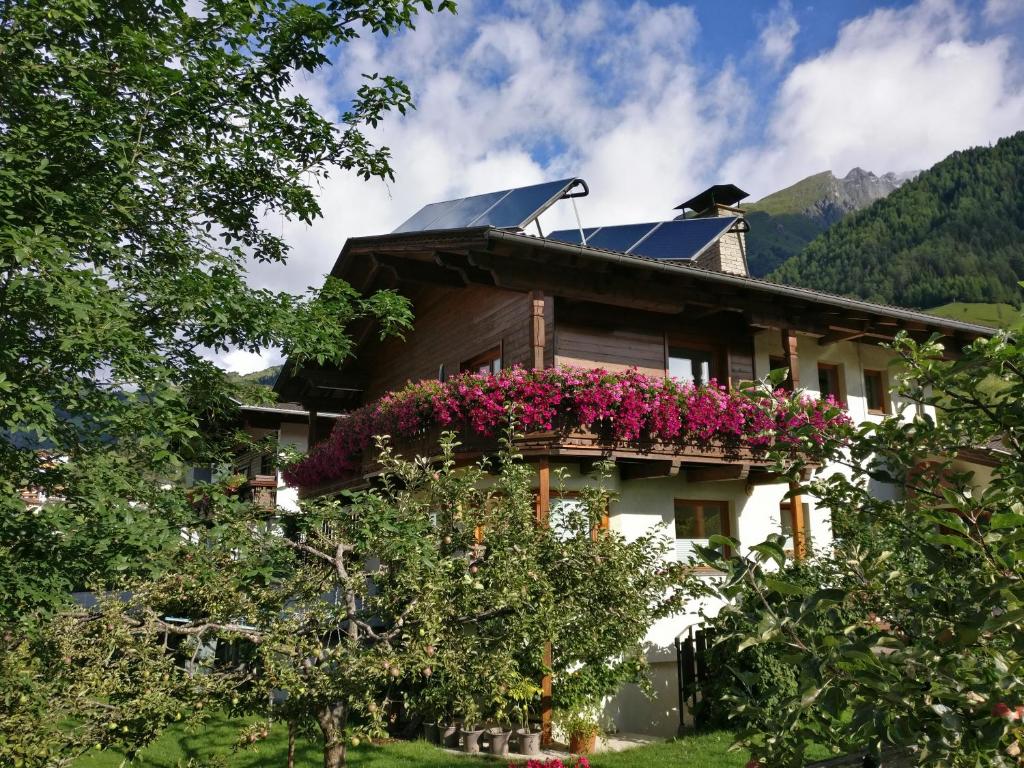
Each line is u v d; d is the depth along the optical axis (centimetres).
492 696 564
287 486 1798
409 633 535
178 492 708
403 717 1055
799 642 218
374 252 1330
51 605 582
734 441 1195
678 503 1297
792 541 1355
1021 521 220
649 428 1127
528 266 1138
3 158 657
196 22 848
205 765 664
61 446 705
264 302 890
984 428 306
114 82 786
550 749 985
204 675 526
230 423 1034
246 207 973
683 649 1092
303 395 1903
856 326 1438
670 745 962
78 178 727
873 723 215
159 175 820
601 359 1280
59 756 482
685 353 1392
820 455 330
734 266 1800
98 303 641
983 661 233
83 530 637
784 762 244
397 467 641
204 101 847
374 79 938
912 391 327
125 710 489
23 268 624
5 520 613
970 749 210
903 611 311
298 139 971
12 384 591
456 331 1429
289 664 541
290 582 593
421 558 547
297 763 894
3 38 694
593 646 650
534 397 1067
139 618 564
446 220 1495
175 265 870
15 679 494
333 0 854
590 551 630
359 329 1686
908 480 331
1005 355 269
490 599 567
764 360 1453
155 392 722
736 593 228
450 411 1110
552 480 1172
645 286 1226
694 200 1920
